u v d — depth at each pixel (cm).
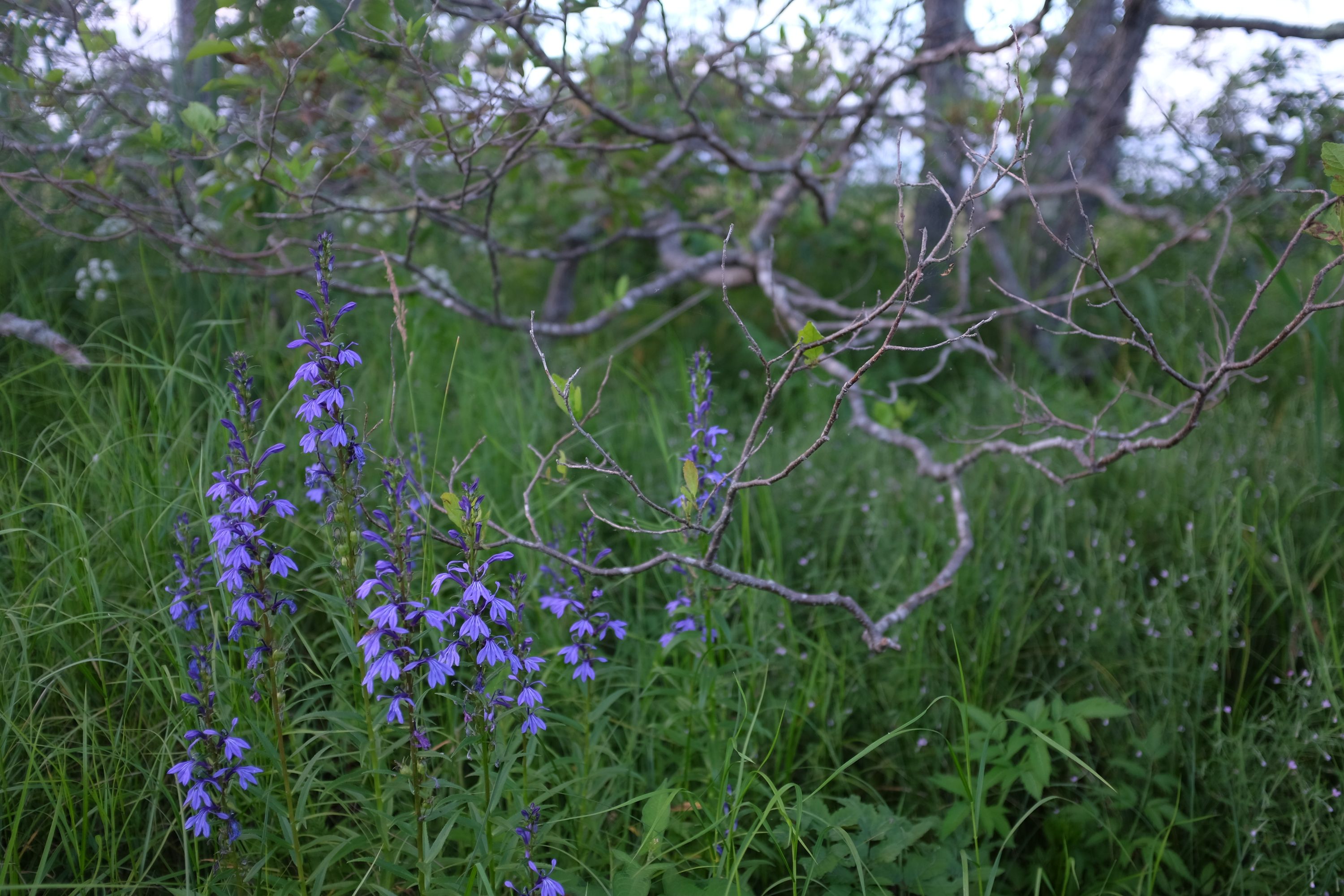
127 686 225
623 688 252
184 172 363
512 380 461
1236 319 513
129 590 255
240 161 355
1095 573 334
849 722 304
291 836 185
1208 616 310
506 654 180
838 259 653
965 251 511
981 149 442
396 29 308
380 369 414
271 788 196
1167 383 502
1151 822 264
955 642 274
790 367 201
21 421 310
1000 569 341
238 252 402
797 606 337
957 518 337
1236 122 493
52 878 213
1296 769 259
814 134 415
